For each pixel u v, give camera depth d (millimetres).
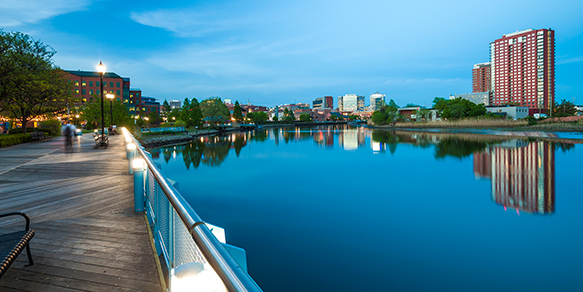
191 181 19594
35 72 24000
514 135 48875
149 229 4477
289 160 30281
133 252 3719
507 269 7430
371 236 9594
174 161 30203
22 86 21641
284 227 10438
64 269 3262
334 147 42500
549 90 177875
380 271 7289
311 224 10734
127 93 103062
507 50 190625
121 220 4965
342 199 14617
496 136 49906
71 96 28484
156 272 3238
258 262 7742
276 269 7375
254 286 1131
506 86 192000
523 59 183500
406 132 71000
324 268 7441
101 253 3684
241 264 2133
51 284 2955
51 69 26938
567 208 12703
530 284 6754
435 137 52938
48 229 4527
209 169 24812
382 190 16656
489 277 7047
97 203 5996
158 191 3826
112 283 2998
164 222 3350
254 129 128875
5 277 3061
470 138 48312
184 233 2465
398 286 6656
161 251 3523
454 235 9695
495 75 198625
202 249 1605
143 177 5531
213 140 61375
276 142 54156
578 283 6754
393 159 29312
